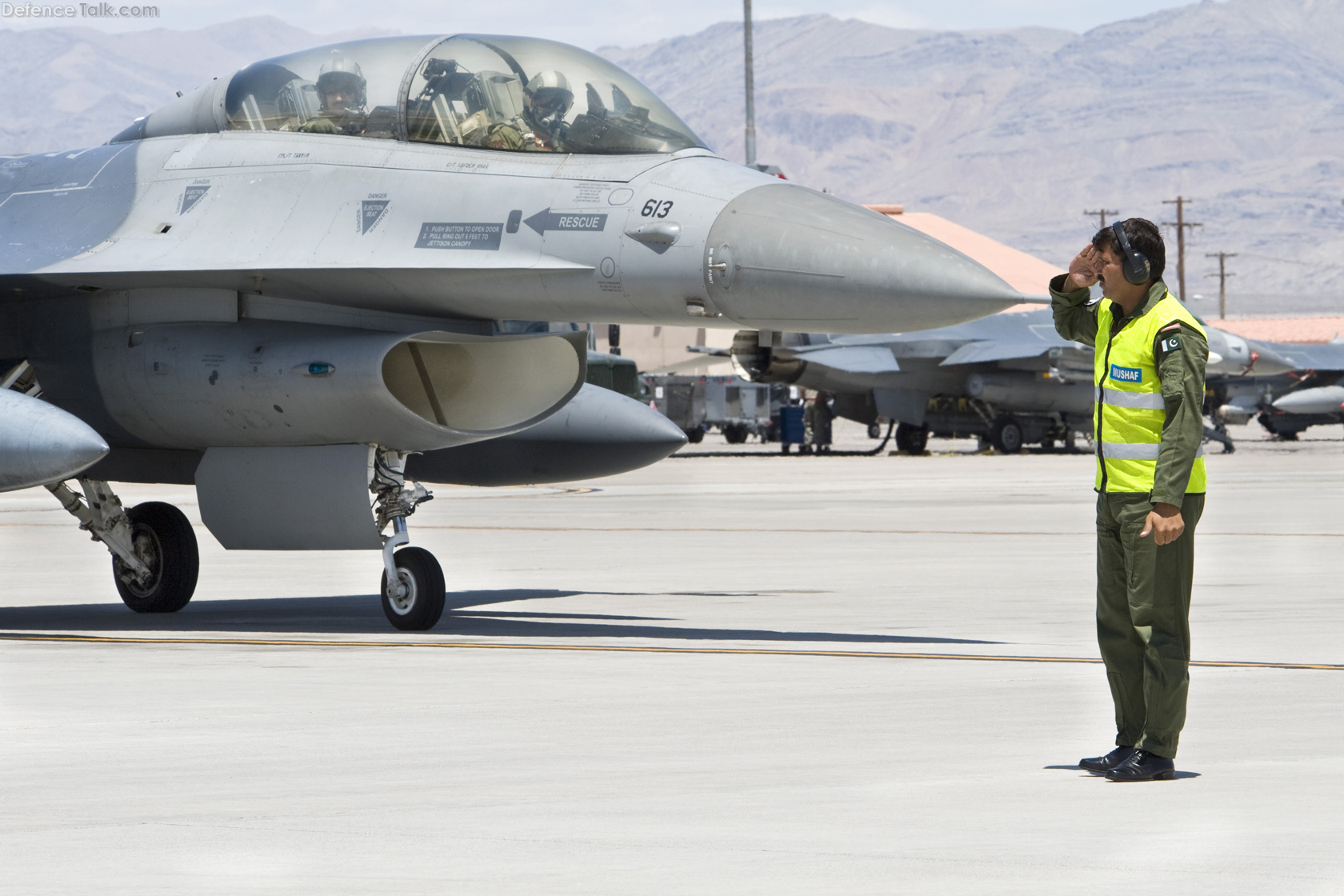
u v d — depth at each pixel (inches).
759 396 4766.2
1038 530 1744.6
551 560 1423.5
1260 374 4084.6
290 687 722.8
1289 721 629.0
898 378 4010.8
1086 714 645.9
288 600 1148.5
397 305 960.9
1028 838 449.1
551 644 877.2
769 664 792.3
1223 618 976.3
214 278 953.5
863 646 865.5
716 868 419.2
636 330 4183.1
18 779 529.3
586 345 1005.8
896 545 1560.0
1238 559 1378.0
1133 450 546.0
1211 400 4069.9
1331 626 936.9
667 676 753.6
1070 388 3964.1
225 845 444.1
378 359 917.2
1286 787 513.0
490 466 1154.7
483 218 914.7
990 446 4247.0
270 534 986.7
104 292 1011.9
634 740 593.0
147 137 1056.8
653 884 405.4
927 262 810.8
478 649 858.8
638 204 877.8
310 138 983.6
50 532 1814.7
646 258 867.4
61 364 1032.2
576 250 887.1
